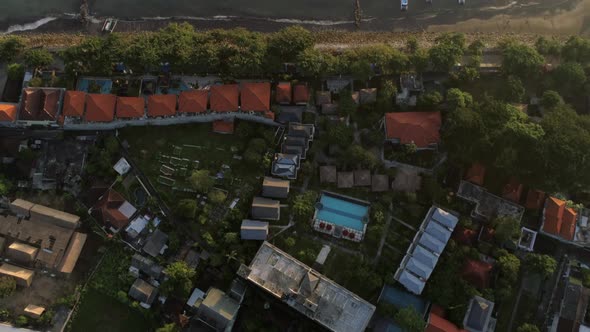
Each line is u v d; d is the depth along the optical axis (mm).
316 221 87312
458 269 84688
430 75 94125
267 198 87812
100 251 87688
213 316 81688
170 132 91938
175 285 84438
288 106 92750
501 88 91438
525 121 85875
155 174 90062
